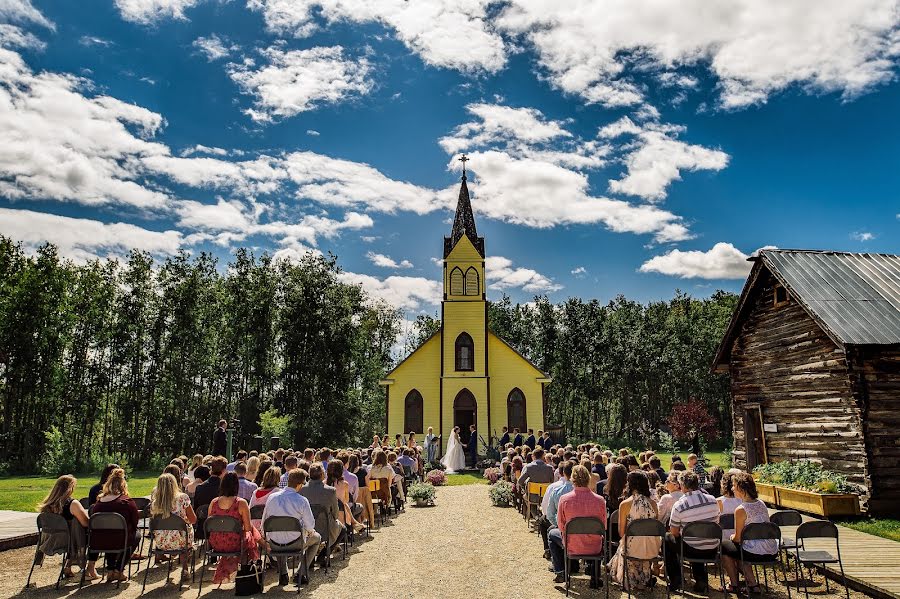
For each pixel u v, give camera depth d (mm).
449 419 33969
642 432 49375
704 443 46188
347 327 44281
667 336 56562
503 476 17906
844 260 16531
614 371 55562
